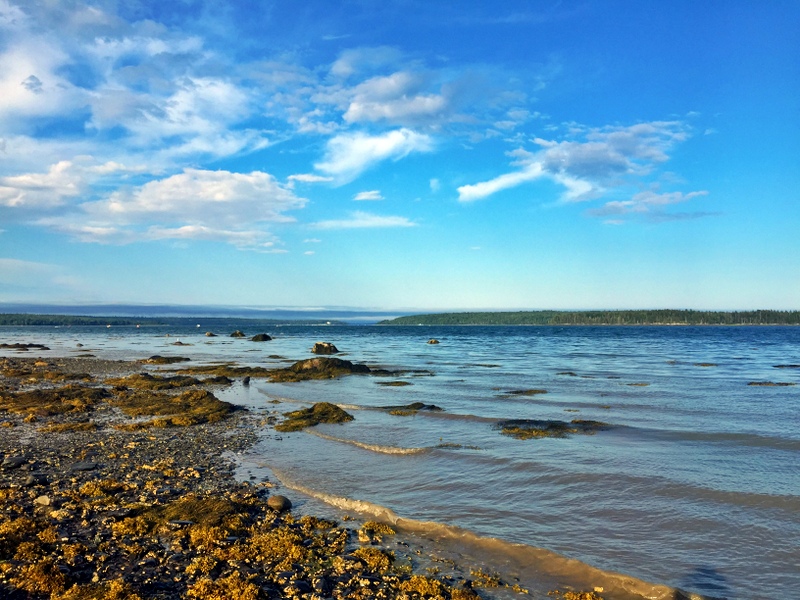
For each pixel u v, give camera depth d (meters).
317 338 122.88
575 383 36.53
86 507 12.16
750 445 18.62
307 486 14.36
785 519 11.80
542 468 15.74
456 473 15.48
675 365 50.47
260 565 9.66
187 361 56.59
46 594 8.33
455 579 9.41
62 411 25.73
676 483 14.22
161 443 19.36
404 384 36.00
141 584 8.77
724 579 9.34
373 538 11.14
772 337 125.06
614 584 9.25
